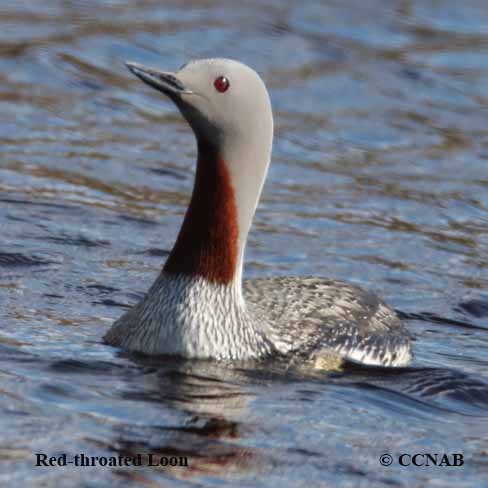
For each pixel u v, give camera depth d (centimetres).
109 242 1469
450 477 877
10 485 796
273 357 1080
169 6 2455
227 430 917
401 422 985
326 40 2359
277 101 2092
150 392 977
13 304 1216
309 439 918
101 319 1191
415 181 1827
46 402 936
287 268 1445
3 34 2225
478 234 1650
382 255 1530
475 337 1273
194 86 1010
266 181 1772
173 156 1842
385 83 2206
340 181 1800
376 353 1136
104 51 2209
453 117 2103
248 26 2380
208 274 1048
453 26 2489
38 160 1755
